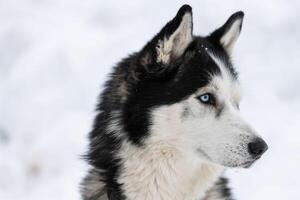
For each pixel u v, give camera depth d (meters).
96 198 6.12
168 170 5.92
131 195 5.93
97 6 14.99
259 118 11.21
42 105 11.80
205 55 6.11
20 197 9.38
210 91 5.95
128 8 14.84
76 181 9.73
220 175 6.25
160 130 5.85
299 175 9.49
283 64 13.11
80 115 11.45
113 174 5.97
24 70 12.75
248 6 14.41
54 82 12.48
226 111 5.93
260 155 5.80
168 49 5.95
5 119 11.47
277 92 12.28
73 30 14.12
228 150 5.79
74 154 10.39
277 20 14.35
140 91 5.98
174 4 14.68
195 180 6.06
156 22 14.16
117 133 5.96
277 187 9.19
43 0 15.70
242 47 13.55
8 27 13.95
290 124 11.02
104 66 12.77
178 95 5.88
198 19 13.76
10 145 10.84
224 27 6.56
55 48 13.24
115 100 6.13
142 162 5.87
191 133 5.88
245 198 8.95
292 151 10.16
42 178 9.97
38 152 10.34
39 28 14.13
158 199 5.96
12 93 12.16
